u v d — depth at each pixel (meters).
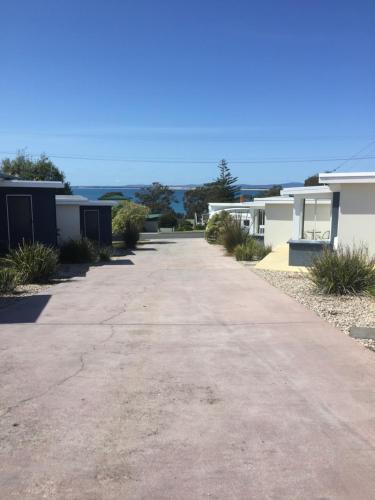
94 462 2.89
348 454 3.00
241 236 19.14
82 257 15.84
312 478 2.73
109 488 2.63
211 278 11.34
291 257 13.53
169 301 8.17
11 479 2.71
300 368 4.60
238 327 6.23
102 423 3.42
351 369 4.57
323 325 6.32
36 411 3.62
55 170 35.78
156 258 17.95
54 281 10.92
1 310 7.39
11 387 4.11
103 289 9.62
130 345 5.39
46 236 14.84
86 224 23.12
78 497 2.55
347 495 2.58
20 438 3.19
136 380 4.28
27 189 14.48
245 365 4.70
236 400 3.84
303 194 13.77
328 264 8.89
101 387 4.11
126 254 20.59
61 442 3.14
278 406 3.72
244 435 3.25
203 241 32.53
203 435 3.25
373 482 2.70
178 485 2.66
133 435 3.24
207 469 2.82
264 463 2.89
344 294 8.66
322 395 3.94
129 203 34.41
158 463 2.89
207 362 4.79
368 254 10.59
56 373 4.45
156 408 3.68
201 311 7.29
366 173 10.91
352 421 3.46
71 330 6.09
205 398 3.87
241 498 2.55
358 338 5.72
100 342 5.52
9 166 34.28
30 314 7.08
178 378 4.33
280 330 6.07
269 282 10.48
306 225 14.67
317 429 3.34
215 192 66.19
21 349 5.23
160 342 5.52
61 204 19.45
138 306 7.71
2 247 14.21
